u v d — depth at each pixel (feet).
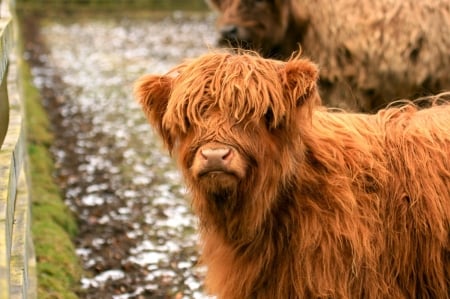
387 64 26.94
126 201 32.76
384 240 16.12
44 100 50.39
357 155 16.42
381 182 16.25
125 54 67.62
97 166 37.47
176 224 30.07
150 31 80.28
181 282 24.82
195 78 15.03
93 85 55.42
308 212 15.80
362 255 15.72
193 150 14.88
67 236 27.17
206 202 15.47
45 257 24.34
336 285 15.66
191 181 15.30
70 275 24.23
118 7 93.61
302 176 15.85
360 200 16.11
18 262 16.03
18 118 23.57
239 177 14.52
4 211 13.15
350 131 16.74
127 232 29.30
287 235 15.84
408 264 16.28
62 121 45.62
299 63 14.99
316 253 15.71
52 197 30.37
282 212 15.84
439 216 16.15
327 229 15.74
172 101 15.20
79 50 68.95
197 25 84.28
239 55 15.42
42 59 64.23
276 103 14.88
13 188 16.89
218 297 16.57
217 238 16.30
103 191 33.88
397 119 17.39
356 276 15.69
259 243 15.84
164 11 94.17
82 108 48.83
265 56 30.78
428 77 26.81
